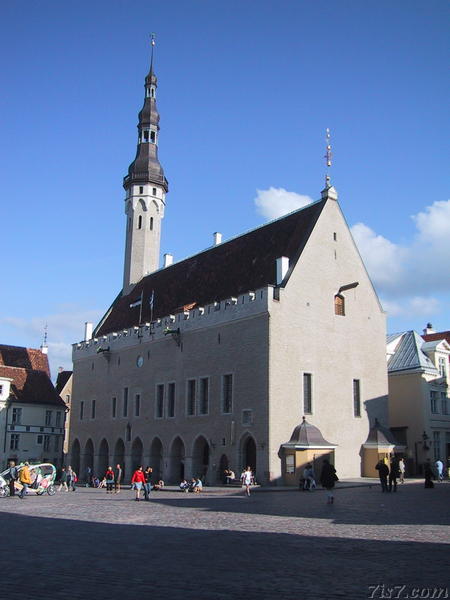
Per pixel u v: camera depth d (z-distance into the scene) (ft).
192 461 173.78
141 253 251.80
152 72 269.03
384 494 109.60
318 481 149.28
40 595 33.30
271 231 189.78
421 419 188.75
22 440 253.65
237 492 132.46
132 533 60.75
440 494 107.14
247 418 156.35
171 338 191.52
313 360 161.99
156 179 257.14
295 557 45.14
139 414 201.77
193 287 206.08
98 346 232.53
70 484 162.91
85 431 232.12
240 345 162.81
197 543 53.11
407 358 197.67
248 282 178.91
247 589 34.68
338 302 173.06
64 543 53.57
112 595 33.27
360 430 169.27
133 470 201.98
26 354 279.90
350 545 50.55
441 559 43.68
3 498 119.24
